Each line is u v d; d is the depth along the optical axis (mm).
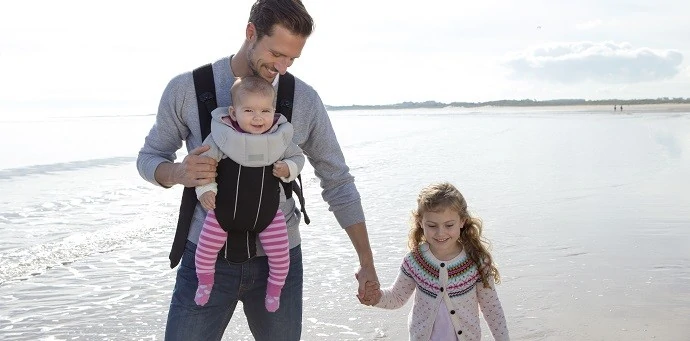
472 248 3438
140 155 2928
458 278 3412
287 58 2699
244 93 2627
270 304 2869
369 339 4855
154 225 9273
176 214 10133
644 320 5211
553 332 4945
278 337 3002
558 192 12500
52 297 5969
